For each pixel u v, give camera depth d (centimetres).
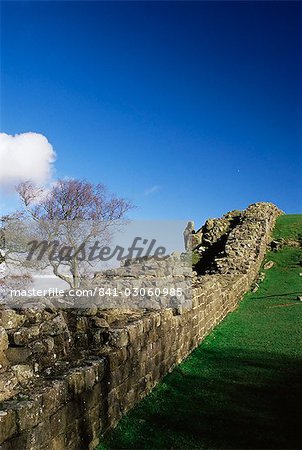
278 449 638
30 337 612
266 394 865
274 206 4350
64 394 541
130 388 763
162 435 678
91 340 724
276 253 3141
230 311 1881
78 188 2139
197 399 838
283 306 1928
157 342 920
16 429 453
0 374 517
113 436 660
